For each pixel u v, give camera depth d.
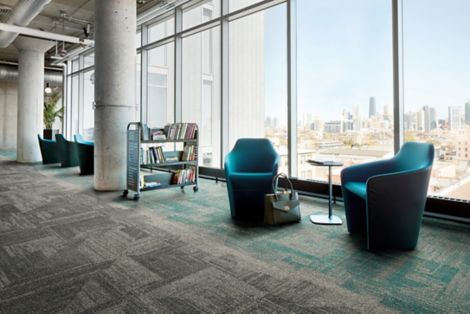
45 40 8.73
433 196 3.48
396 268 2.24
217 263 2.31
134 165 4.47
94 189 5.09
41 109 9.12
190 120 6.64
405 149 3.07
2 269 2.20
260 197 3.48
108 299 1.82
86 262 2.32
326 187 4.35
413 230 2.56
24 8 5.68
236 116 5.67
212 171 6.04
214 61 6.16
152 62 7.48
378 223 2.55
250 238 2.85
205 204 4.14
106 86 4.87
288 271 2.19
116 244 2.68
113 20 4.84
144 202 4.23
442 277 2.11
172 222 3.32
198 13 6.32
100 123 4.92
